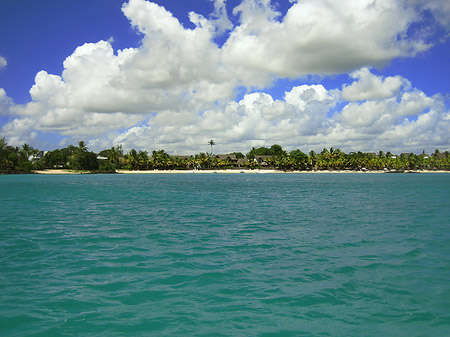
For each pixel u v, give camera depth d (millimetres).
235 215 28156
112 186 76938
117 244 16938
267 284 10812
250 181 105875
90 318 8367
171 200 42594
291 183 91375
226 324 8047
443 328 7867
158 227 22141
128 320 8266
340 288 10430
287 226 22422
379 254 14695
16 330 7738
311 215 28031
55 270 12445
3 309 8891
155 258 14109
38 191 60031
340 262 13391
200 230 20969
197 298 9656
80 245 16719
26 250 15680
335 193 54375
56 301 9445
